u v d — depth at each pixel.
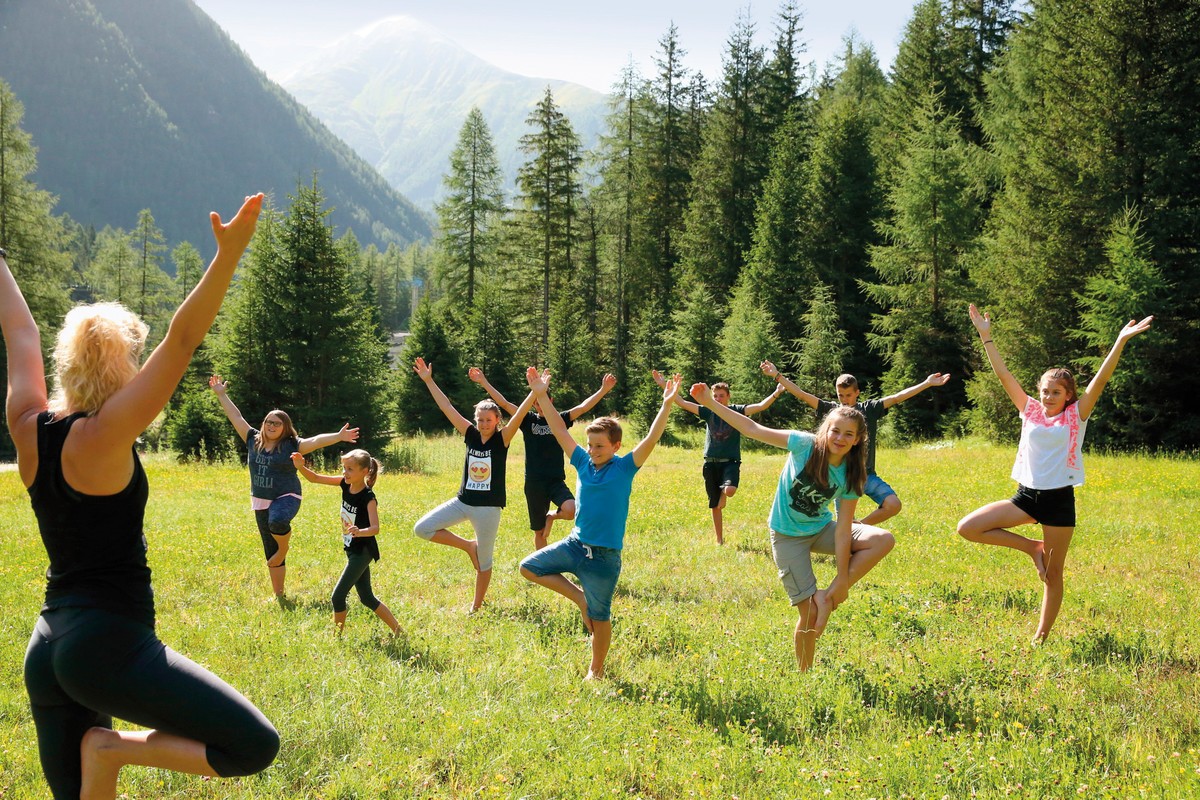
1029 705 4.88
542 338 56.00
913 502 13.60
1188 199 25.81
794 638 5.96
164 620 6.92
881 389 38.12
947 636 6.44
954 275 35.06
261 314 30.97
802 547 5.75
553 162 56.91
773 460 26.38
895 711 4.86
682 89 58.12
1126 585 7.96
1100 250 26.17
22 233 44.16
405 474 24.58
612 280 60.22
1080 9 28.30
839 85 60.91
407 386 43.72
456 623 6.97
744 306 39.47
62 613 2.55
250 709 2.69
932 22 45.59
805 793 3.79
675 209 57.09
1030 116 30.06
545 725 4.60
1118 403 25.19
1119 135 26.39
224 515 13.27
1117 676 5.34
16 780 3.99
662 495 15.44
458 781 4.03
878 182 43.12
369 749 4.32
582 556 5.59
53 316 44.91
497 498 7.46
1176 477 16.12
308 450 7.82
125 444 2.50
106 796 2.72
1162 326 24.30
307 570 9.05
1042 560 6.25
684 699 5.07
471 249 57.47
